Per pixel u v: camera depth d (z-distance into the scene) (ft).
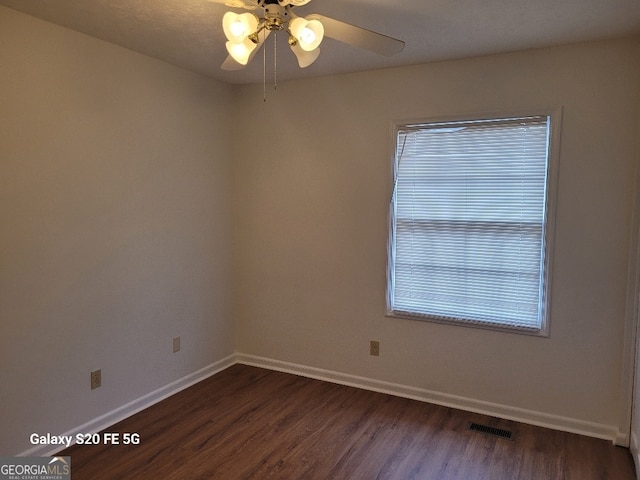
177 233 10.61
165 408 9.96
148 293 9.93
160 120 9.98
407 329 10.55
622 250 8.44
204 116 11.20
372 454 8.23
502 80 9.16
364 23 7.55
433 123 9.90
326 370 11.61
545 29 7.80
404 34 8.05
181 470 7.68
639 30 7.82
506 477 7.58
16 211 7.36
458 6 6.87
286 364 12.14
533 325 9.33
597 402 8.85
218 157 11.74
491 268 9.64
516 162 9.22
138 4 6.98
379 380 10.95
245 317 12.60
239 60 5.75
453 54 9.19
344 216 11.04
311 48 5.42
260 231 12.17
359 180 10.78
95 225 8.68
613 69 8.28
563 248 8.88
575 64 8.54
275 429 9.10
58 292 8.08
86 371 8.66
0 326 7.23
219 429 9.07
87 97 8.39
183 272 10.85
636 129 8.19
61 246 8.09
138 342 9.75
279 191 11.80
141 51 9.26
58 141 7.93
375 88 10.41
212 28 7.95
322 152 11.16
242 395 10.69
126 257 9.36
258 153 11.99
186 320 11.02
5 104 7.13
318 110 11.11
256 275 12.35
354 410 9.95
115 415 9.29
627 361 8.41
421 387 10.48
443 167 9.91
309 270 11.60
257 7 5.85
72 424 8.45
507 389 9.61
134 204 9.47
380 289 10.77
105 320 8.98
